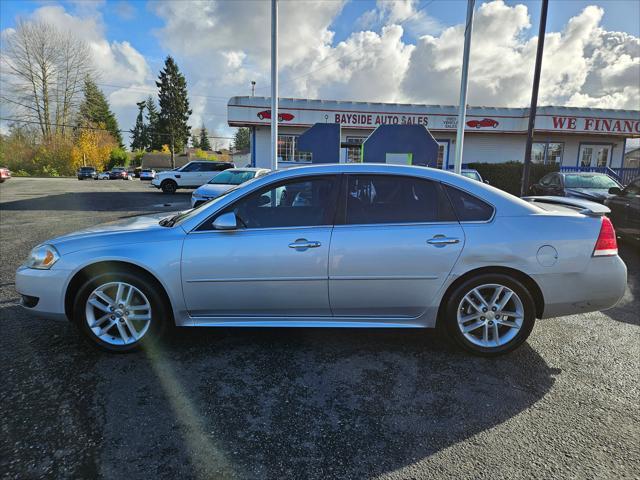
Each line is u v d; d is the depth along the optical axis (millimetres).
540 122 18609
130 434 2248
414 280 3082
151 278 3133
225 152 108000
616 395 2703
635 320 4051
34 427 2287
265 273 3074
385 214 3141
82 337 3455
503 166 18484
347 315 3211
